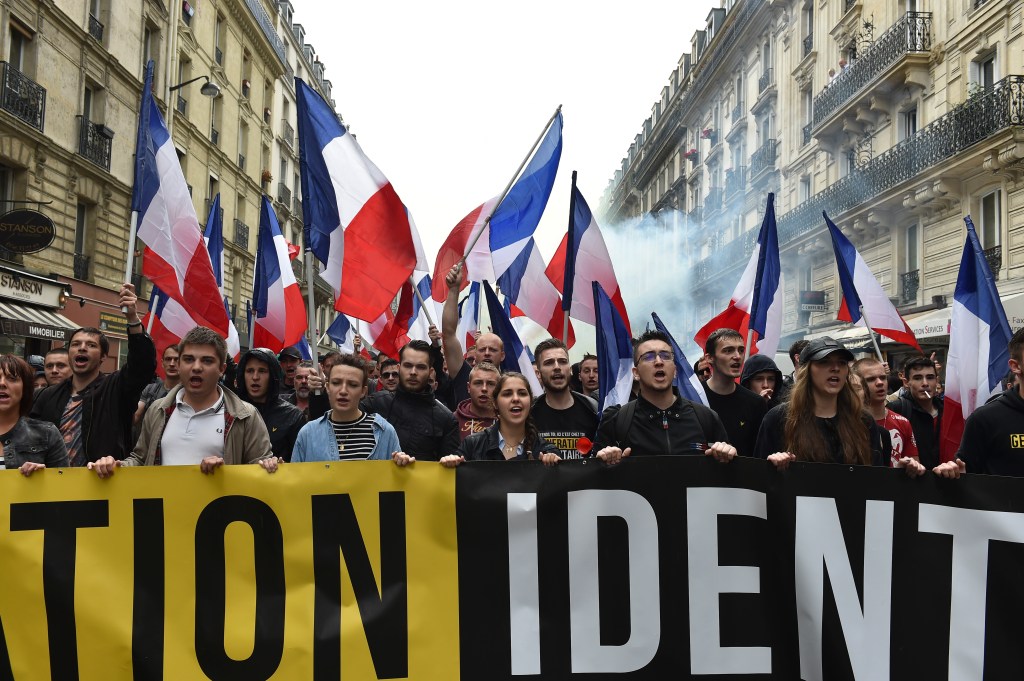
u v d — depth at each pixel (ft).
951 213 59.57
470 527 11.37
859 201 69.72
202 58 86.63
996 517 11.14
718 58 120.47
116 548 11.07
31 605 10.87
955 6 60.23
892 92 68.54
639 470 11.48
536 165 23.88
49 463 12.64
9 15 51.62
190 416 12.55
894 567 11.17
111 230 66.44
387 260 19.57
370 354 33.81
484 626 11.20
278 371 16.92
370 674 11.03
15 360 12.43
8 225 48.49
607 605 11.27
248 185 105.09
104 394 14.16
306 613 11.11
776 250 21.42
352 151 19.72
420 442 15.55
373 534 11.32
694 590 11.25
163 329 20.48
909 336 23.09
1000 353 16.93
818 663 11.04
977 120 54.03
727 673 11.07
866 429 12.21
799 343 19.10
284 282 25.70
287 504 11.31
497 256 23.67
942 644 10.99
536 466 11.50
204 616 11.03
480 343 19.81
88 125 61.52
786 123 93.09
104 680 10.84
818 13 84.74
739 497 11.39
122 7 66.90
